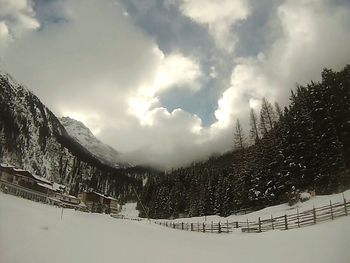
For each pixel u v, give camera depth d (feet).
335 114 169.68
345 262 55.72
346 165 160.04
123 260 55.36
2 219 65.05
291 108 201.98
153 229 123.65
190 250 73.97
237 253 72.90
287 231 101.55
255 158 214.28
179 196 336.29
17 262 43.45
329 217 101.71
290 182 175.73
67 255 51.52
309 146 171.63
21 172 243.40
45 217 88.89
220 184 256.11
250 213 183.01
